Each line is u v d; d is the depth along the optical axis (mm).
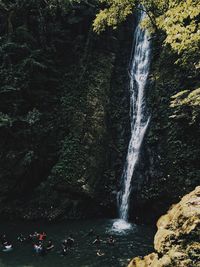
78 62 28281
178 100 21891
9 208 23953
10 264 16328
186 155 22531
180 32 10453
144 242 19141
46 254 17500
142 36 28938
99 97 27172
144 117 25906
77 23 28938
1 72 25812
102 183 25141
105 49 29375
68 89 27359
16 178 24391
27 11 27625
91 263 16516
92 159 25172
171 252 6016
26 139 25156
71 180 24016
